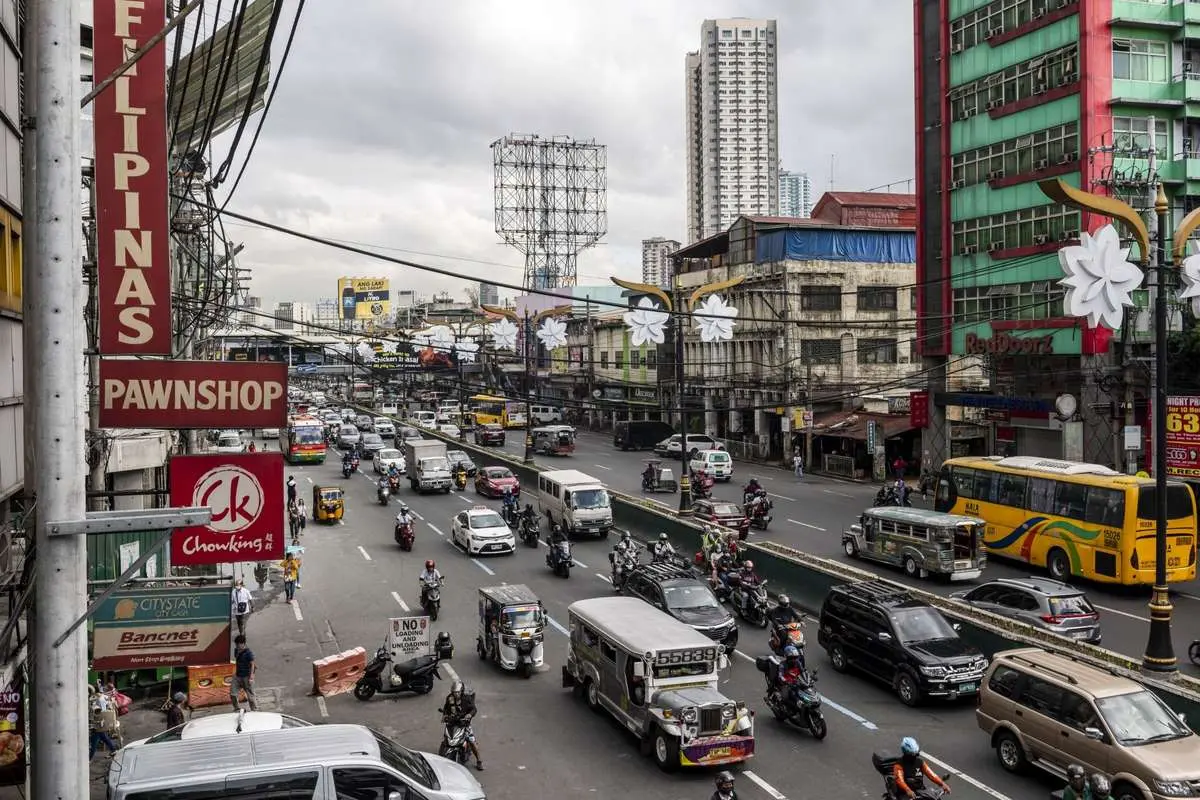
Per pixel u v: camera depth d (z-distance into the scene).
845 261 64.94
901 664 20.50
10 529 14.41
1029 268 44.25
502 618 23.25
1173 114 41.56
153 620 14.05
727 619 24.14
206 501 13.84
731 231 71.75
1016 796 15.77
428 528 43.69
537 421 92.00
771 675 19.69
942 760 17.36
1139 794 14.26
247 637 26.69
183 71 19.22
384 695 21.95
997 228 46.38
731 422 72.00
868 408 61.88
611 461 67.00
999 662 17.39
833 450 63.16
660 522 38.22
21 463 15.93
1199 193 40.59
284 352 97.94
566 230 102.81
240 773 11.40
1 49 14.36
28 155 7.60
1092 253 27.67
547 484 43.44
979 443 56.94
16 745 12.46
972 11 47.81
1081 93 40.97
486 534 37.44
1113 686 15.70
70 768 7.08
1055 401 39.69
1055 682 16.09
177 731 13.77
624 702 18.66
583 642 20.83
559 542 33.81
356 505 50.19
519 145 101.00
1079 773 13.54
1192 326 38.44
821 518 44.03
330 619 28.53
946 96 49.59
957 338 49.03
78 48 7.22
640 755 18.11
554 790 16.50
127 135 13.02
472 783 13.02
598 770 17.38
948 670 19.80
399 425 84.06
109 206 13.02
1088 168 40.38
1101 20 40.75
